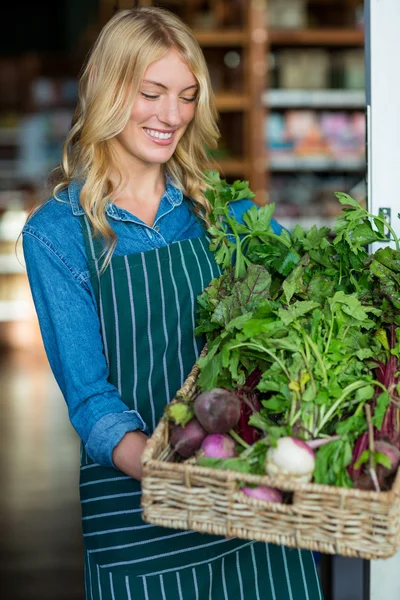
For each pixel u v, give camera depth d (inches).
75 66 371.2
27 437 165.8
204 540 62.1
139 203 64.7
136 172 64.1
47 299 59.4
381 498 43.2
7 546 116.6
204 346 62.4
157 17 59.7
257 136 189.5
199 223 67.4
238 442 51.1
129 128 60.9
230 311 56.6
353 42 194.7
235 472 45.4
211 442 48.4
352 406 51.6
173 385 62.3
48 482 141.0
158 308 61.5
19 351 238.5
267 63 193.3
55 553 114.3
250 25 185.9
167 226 65.3
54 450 157.8
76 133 64.0
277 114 198.4
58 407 186.9
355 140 196.9
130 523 61.6
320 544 45.2
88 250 60.8
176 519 47.2
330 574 85.7
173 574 62.0
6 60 370.9
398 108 69.7
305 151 195.0
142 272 61.2
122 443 56.3
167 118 59.6
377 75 69.5
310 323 54.3
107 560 62.2
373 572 72.4
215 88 195.6
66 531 121.5
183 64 59.2
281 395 51.5
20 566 110.6
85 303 60.3
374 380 53.0
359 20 197.9
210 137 65.7
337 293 55.1
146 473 46.9
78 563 111.3
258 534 46.1
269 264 63.7
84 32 317.1
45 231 60.2
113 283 60.6
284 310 53.2
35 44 406.3
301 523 45.1
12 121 356.8
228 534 46.6
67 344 58.8
